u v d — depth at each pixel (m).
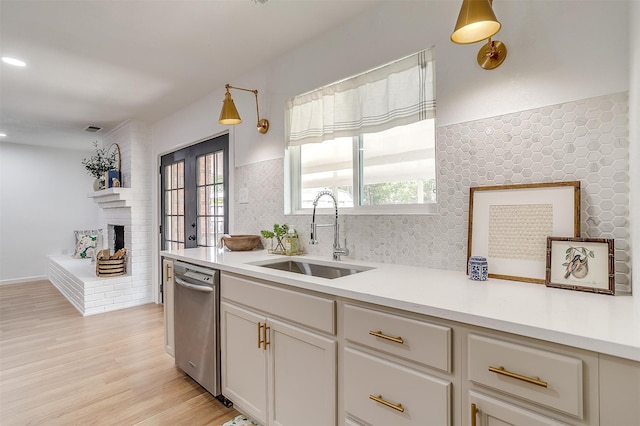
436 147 1.67
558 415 0.85
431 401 1.07
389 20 1.85
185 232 3.78
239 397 1.84
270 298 1.64
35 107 3.59
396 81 1.88
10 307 4.15
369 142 2.11
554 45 1.33
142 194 4.27
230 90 2.96
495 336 0.95
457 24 1.14
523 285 1.31
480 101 1.52
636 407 0.74
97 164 4.75
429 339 1.07
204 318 2.07
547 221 1.32
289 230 2.36
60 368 2.48
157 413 1.92
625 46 1.18
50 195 5.90
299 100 2.40
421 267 1.73
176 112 3.79
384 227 1.88
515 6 1.42
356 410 1.28
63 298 4.58
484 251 1.48
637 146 1.03
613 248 1.16
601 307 1.01
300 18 2.02
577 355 0.82
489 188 1.48
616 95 1.19
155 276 4.29
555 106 1.32
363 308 1.25
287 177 2.52
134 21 2.02
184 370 2.29
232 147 2.97
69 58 2.48
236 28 2.12
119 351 2.79
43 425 1.81
